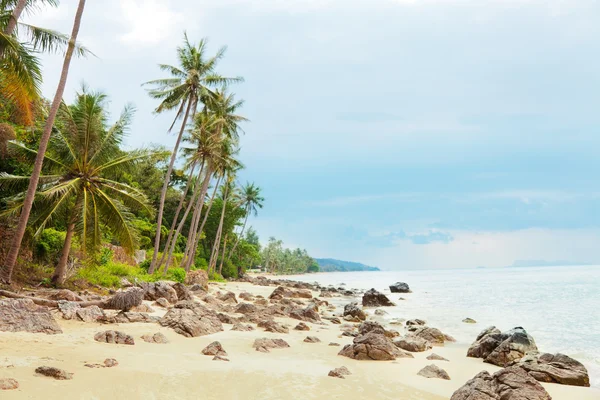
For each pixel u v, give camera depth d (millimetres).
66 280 22750
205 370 9188
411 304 33812
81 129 22797
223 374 9000
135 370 8531
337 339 15844
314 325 19828
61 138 22438
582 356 14203
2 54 15719
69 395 6605
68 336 11383
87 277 24656
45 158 22203
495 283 62406
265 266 174625
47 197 20766
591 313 25797
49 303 15555
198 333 14094
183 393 7488
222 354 11148
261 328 16906
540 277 79375
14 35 16906
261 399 7621
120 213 23234
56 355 9039
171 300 21969
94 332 12383
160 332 13328
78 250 27328
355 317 23797
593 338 17531
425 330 17203
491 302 34031
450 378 10484
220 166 49469
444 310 29016
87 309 14969
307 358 11797
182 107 35844
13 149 22719
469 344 16500
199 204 47188
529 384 8250
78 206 22328
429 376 10406
